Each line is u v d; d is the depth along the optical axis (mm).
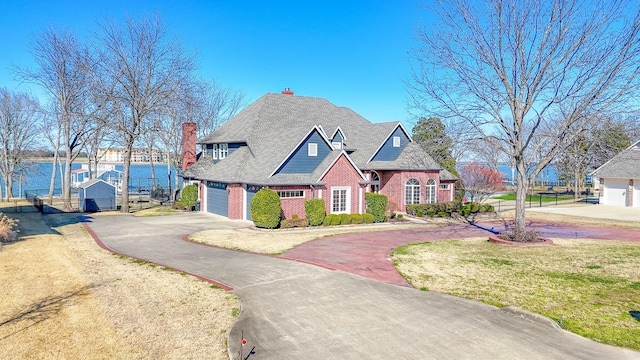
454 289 12531
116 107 34219
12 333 8914
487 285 12945
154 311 10398
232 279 13414
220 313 10328
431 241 21578
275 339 8805
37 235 20891
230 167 31734
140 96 34531
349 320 9891
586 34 17641
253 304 11000
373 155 34750
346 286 12719
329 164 28172
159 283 12781
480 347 8438
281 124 35344
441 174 37344
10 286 11969
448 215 33312
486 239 22344
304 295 11805
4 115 51938
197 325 9570
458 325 9586
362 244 20297
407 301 11289
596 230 26641
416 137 36750
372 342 8664
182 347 8461
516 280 13508
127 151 34500
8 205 37406
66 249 17547
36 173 71812
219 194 32250
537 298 11625
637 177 39906
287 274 14102
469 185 40531
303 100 39844
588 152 20516
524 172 20641
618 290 12352
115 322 9648
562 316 10180
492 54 19922
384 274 14328
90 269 14266
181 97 37750
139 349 8344
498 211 36875
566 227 28078
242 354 8070
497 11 19312
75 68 36656
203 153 40000
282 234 23312
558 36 18219
